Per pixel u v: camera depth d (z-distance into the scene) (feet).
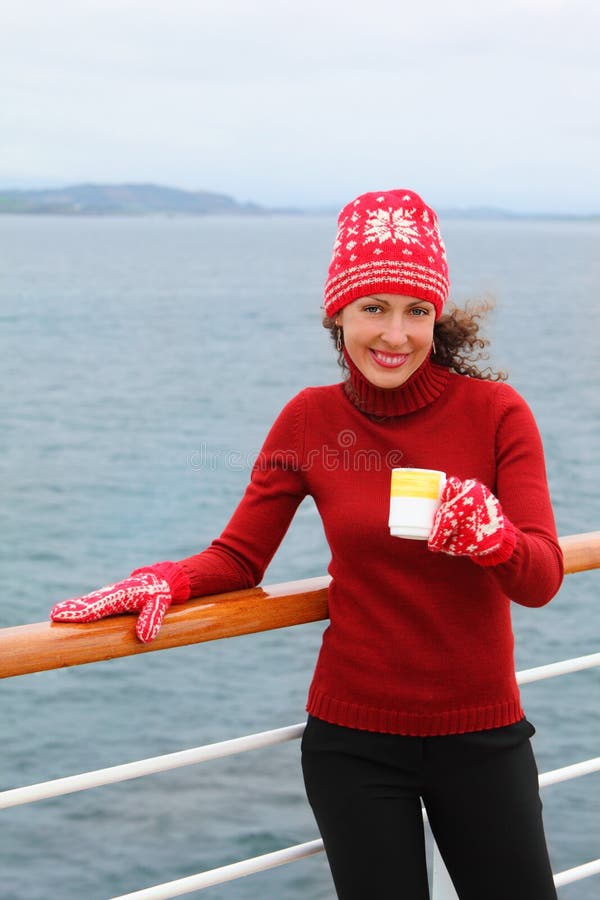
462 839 6.12
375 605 6.24
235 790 30.53
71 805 29.89
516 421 6.29
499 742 6.14
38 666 5.70
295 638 45.16
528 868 5.96
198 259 623.36
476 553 5.38
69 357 166.71
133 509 73.72
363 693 6.22
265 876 26.12
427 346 6.32
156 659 43.04
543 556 5.65
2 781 32.99
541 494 6.09
